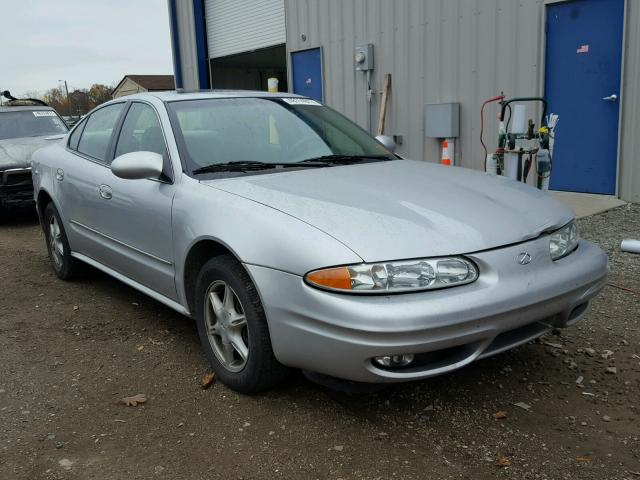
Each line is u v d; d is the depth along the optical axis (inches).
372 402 122.3
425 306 100.2
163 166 143.6
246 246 115.1
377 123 398.0
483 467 100.6
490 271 107.4
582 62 290.8
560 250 121.3
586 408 118.3
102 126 186.2
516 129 227.8
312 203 118.3
